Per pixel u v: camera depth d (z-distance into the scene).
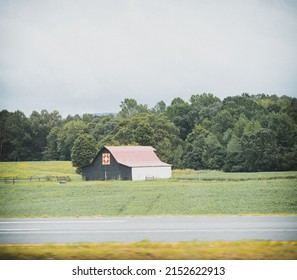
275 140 80.81
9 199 44.16
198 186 53.84
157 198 43.19
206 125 99.38
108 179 66.31
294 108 93.88
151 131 90.25
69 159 102.69
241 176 66.50
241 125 90.38
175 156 86.25
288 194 44.81
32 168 92.94
